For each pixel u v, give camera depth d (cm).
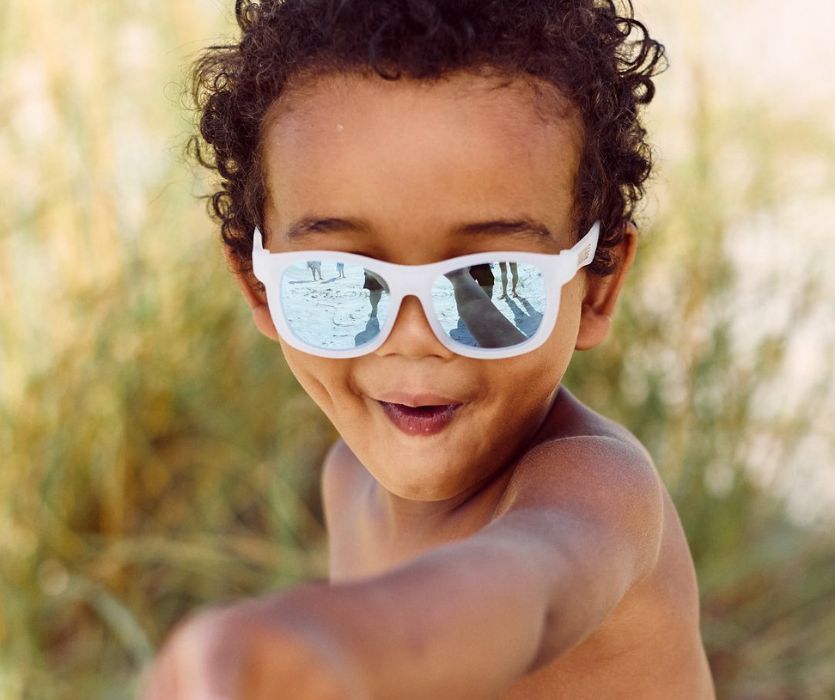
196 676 62
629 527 115
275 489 313
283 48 140
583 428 141
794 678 299
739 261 340
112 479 320
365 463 146
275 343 343
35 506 310
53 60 318
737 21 380
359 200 129
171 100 283
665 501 148
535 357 137
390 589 75
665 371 322
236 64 163
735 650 303
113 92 329
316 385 148
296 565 305
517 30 133
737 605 317
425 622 75
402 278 129
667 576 145
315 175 132
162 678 64
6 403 308
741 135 364
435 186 127
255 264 148
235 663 62
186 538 329
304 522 342
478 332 131
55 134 320
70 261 322
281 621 66
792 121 374
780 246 349
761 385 327
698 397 315
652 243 327
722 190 346
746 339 329
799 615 314
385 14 129
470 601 79
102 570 312
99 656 305
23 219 310
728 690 297
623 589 110
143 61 335
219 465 338
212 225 334
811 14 420
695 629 150
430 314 130
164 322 334
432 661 74
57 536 311
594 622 100
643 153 177
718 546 310
